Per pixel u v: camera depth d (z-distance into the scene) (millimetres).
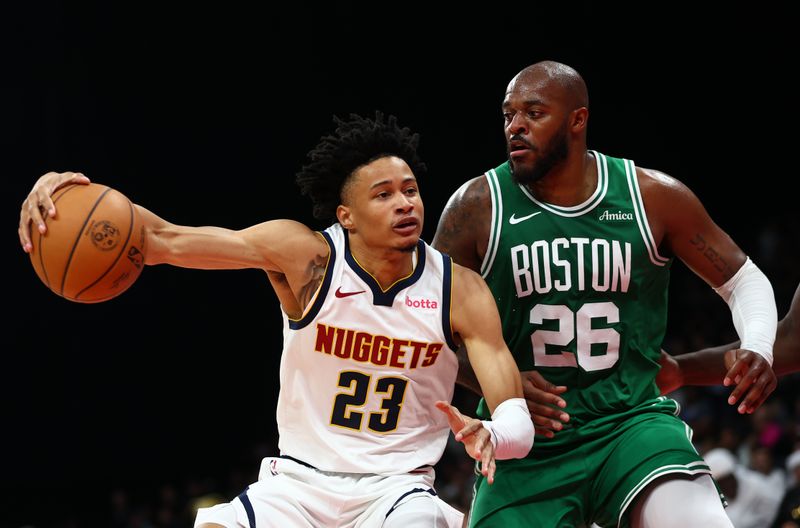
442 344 3471
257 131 14516
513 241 3859
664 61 14352
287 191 14523
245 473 13906
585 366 3832
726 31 14211
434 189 14312
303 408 3488
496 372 3420
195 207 14469
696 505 3510
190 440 14977
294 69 14414
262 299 15367
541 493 3816
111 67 14172
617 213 3842
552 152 3752
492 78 14266
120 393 14867
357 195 3465
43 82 14016
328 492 3395
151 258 3408
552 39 14266
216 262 3445
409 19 14320
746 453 8859
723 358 4234
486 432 3121
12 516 14383
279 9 14344
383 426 3447
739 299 3902
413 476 3432
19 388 14570
